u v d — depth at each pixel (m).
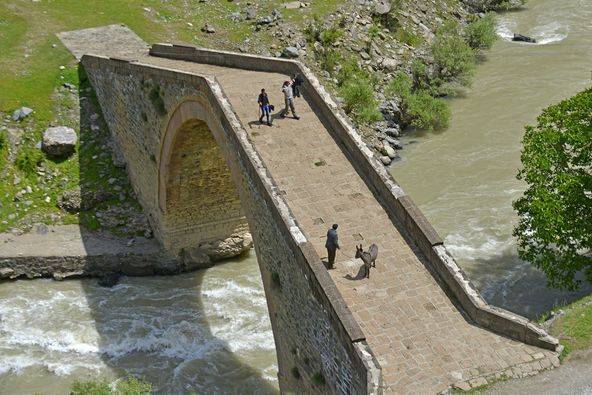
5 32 63.28
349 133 34.31
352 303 27.58
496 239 46.59
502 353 25.70
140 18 67.31
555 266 37.34
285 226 29.30
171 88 41.53
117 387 31.59
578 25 76.38
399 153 56.50
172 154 43.75
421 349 25.95
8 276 46.78
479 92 64.00
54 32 64.06
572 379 24.53
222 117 36.00
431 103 59.16
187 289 47.34
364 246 29.75
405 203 30.52
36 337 42.47
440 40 66.50
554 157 36.59
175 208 46.81
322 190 32.34
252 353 41.47
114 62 48.97
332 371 27.27
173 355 41.38
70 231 49.22
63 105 55.84
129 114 48.53
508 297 41.56
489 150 55.88
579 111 37.19
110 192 51.22
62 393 38.53
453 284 27.83
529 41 73.25
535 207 35.22
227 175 46.19
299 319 29.75
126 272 48.06
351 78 61.94
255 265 49.91
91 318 44.19
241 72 42.34
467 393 24.31
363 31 67.62
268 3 70.31
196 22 68.06
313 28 66.62
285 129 35.66
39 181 51.47
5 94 55.88
